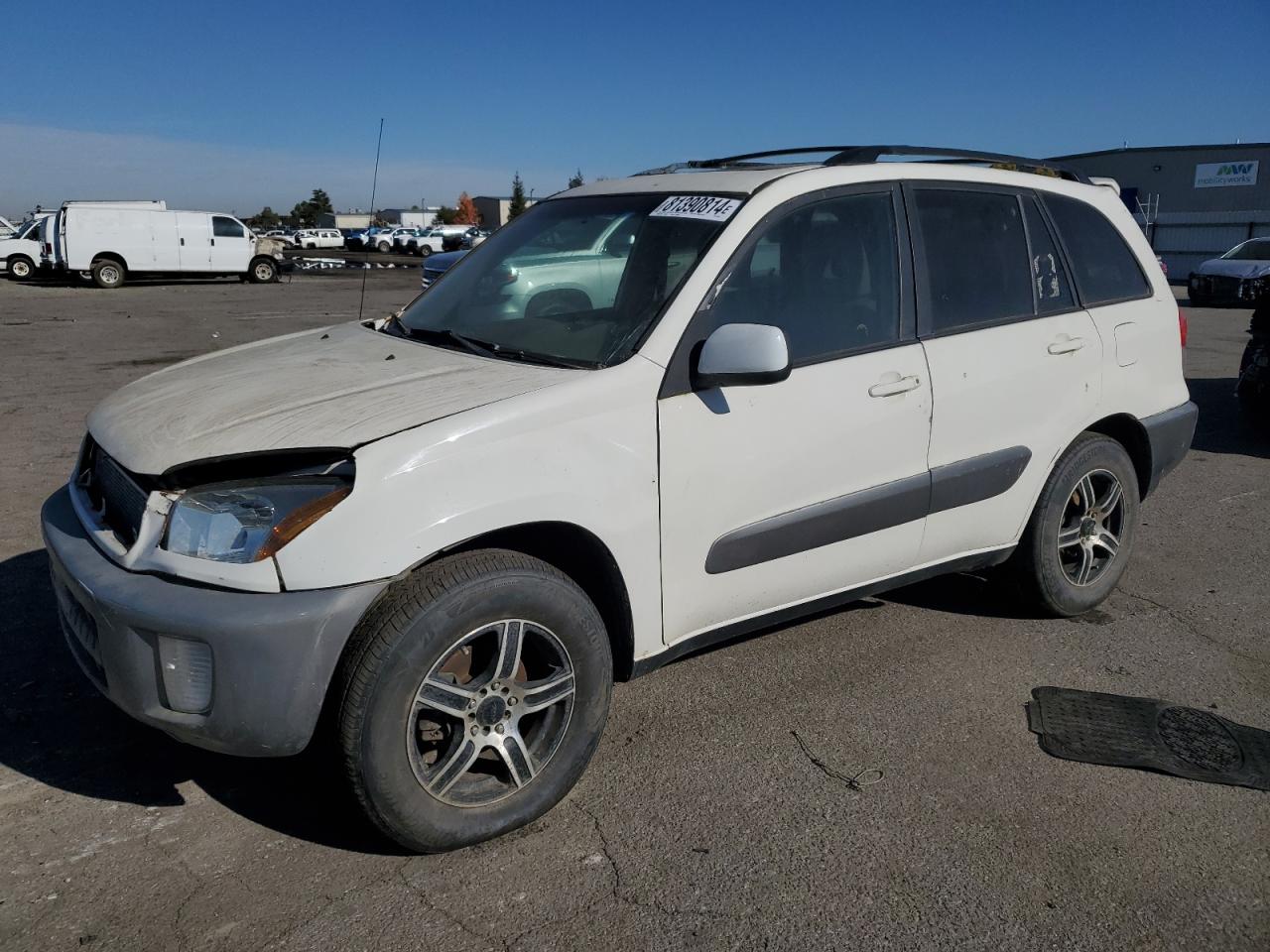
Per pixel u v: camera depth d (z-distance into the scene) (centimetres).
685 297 316
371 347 355
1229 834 298
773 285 336
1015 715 367
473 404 281
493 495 272
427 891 267
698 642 336
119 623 259
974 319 388
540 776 293
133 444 287
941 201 388
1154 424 455
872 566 371
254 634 247
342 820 298
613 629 320
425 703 268
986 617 455
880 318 361
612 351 312
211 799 307
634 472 299
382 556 257
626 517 300
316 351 358
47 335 1529
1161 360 458
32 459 705
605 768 328
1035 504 422
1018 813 307
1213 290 2005
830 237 354
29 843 284
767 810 306
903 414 358
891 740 348
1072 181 448
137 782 315
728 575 330
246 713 253
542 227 395
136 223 2703
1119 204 462
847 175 363
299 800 308
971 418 381
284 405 290
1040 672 401
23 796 306
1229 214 3578
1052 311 416
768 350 295
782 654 414
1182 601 480
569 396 289
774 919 259
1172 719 365
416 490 262
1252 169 3722
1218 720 366
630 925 256
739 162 428
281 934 250
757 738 348
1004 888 273
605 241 358
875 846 289
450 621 265
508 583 273
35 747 333
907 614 457
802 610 362
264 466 266
